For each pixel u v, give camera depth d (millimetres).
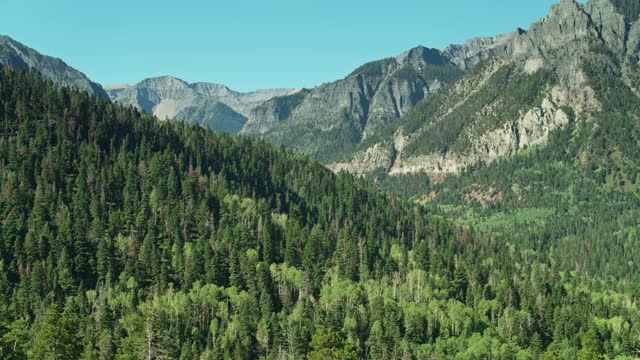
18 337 151875
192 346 194000
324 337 191750
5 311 160250
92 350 167000
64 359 145500
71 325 153125
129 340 172250
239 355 199250
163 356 167875
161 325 190750
